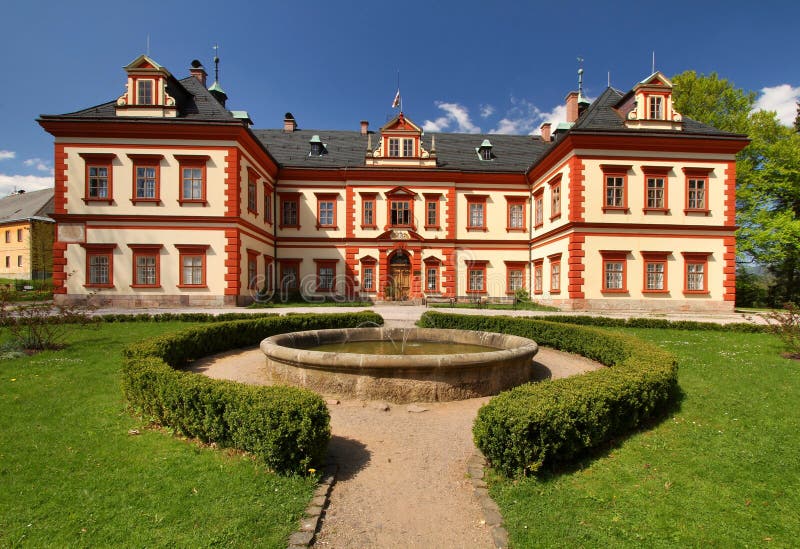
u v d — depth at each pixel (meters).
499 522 3.51
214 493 3.80
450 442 5.31
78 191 20.77
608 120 22.50
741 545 3.24
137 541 3.12
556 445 4.25
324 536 3.37
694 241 21.33
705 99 30.77
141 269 20.95
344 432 5.60
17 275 42.94
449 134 33.00
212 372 8.66
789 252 28.88
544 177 25.52
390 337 11.30
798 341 10.53
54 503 3.61
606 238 21.20
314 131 32.53
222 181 21.12
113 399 6.46
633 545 3.21
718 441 5.14
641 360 6.97
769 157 29.23
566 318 15.62
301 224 27.84
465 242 28.19
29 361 8.94
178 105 21.83
